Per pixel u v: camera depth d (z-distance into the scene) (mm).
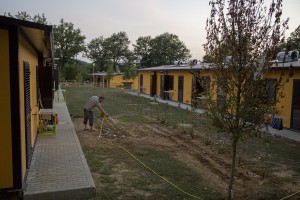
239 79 4961
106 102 22703
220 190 6121
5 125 5117
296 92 12586
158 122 14047
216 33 5152
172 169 7273
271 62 4910
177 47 79125
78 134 10883
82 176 6094
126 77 48031
